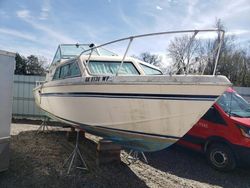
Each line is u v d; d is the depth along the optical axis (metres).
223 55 25.64
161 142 4.02
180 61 3.85
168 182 4.78
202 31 3.74
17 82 11.71
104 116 4.40
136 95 3.89
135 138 4.25
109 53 5.70
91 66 4.88
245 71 26.02
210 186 4.79
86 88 4.56
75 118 5.15
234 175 5.45
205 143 5.87
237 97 6.38
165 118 3.78
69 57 6.48
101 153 5.00
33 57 27.88
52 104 6.13
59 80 5.55
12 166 4.75
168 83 3.61
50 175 4.49
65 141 6.69
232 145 5.37
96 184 4.32
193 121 3.65
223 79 3.35
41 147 6.09
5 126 4.28
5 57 4.21
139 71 4.88
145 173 5.08
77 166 4.86
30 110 11.75
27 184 4.17
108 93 4.20
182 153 6.79
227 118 5.54
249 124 5.29
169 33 3.91
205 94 3.47
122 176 4.75
